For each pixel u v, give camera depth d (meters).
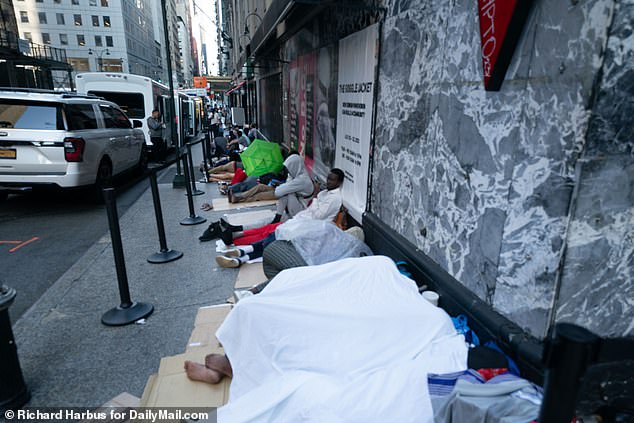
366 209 4.08
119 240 3.21
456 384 1.72
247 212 6.29
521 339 1.85
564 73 1.60
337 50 4.92
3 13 26.42
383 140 3.63
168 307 3.51
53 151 6.30
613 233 1.64
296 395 1.87
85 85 12.52
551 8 1.64
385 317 2.19
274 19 4.56
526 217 1.85
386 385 1.84
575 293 1.69
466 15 2.27
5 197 7.73
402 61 3.15
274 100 11.80
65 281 4.04
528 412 1.50
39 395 2.45
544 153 1.72
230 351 2.27
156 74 93.06
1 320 2.23
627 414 1.72
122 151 8.37
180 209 6.79
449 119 2.51
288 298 2.35
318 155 6.25
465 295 2.33
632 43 1.44
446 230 2.60
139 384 2.55
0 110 6.20
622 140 1.54
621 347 0.92
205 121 25.59
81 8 63.91
